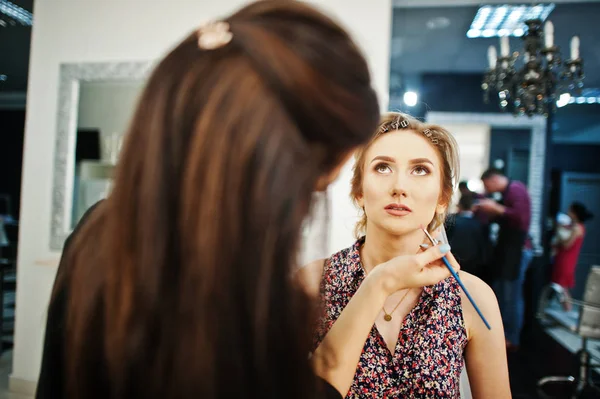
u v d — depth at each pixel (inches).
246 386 10.1
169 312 10.1
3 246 117.7
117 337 10.5
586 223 120.9
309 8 11.3
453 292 25.1
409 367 23.4
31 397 91.0
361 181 27.2
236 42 10.5
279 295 10.1
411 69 121.6
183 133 10.3
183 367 9.9
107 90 91.7
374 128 11.5
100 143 92.1
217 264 9.6
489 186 108.8
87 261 11.7
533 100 99.7
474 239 106.5
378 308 17.5
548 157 122.6
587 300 93.7
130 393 10.8
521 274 108.5
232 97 9.9
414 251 25.3
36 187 94.4
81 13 92.8
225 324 9.8
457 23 108.0
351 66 10.7
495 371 25.0
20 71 139.3
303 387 10.7
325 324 21.5
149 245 10.2
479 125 123.0
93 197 92.7
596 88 121.6
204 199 9.6
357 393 23.3
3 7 108.1
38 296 93.5
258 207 9.5
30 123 94.7
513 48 114.2
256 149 9.6
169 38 89.7
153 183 10.3
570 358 111.3
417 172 24.7
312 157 10.5
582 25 107.3
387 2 79.9
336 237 76.9
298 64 10.1
